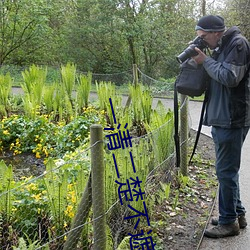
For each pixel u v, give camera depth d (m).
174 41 18.34
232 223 3.41
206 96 3.26
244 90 2.99
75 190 2.97
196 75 3.21
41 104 7.46
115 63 18.69
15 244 2.84
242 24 15.02
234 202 3.33
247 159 5.75
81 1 17.50
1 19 16.33
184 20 18.48
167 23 18.20
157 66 18.70
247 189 4.57
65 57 18.28
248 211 3.96
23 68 14.29
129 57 18.44
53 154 5.51
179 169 4.67
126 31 17.11
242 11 15.27
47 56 18.62
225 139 3.10
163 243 3.29
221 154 3.18
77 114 7.00
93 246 2.61
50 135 5.89
